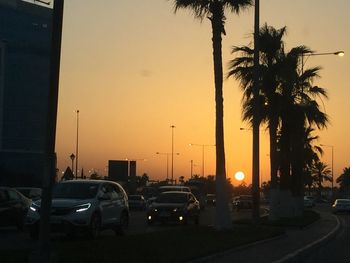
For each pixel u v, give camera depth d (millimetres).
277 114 37906
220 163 24938
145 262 14172
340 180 168750
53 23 12383
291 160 45344
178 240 19391
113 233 24891
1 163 81562
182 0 25406
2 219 23766
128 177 81375
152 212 31703
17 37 96125
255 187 27453
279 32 38312
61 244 16766
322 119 41625
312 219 39781
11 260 13359
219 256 17469
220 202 24734
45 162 12039
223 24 25609
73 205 20094
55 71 12289
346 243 25219
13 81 95312
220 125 25172
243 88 36406
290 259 17594
